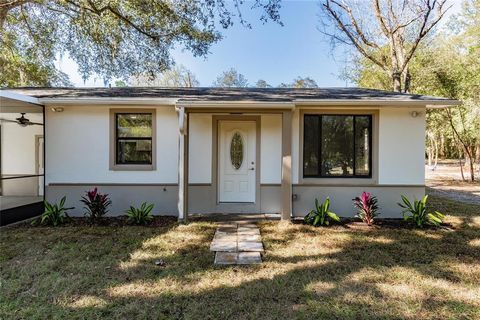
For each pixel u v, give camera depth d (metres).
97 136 7.09
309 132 7.07
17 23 11.20
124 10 10.55
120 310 2.83
